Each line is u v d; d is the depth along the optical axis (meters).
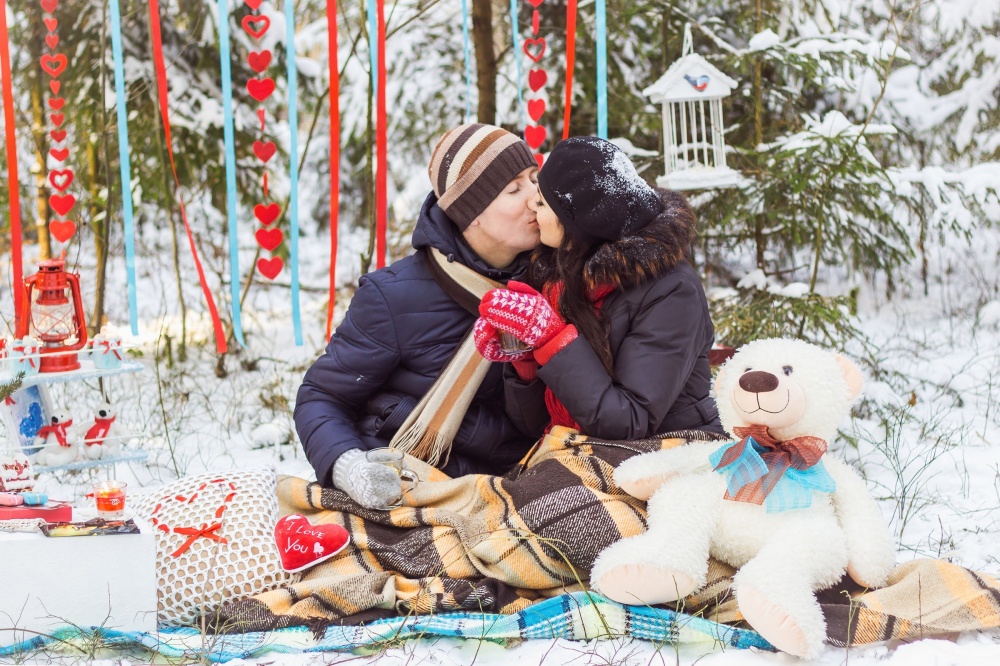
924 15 7.19
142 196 6.16
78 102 5.96
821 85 5.77
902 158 7.04
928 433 4.20
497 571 2.56
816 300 5.20
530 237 2.98
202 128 6.10
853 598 2.38
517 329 2.65
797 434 2.49
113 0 3.66
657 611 2.38
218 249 6.60
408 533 2.76
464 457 3.11
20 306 3.86
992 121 7.15
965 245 7.58
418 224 3.05
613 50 6.28
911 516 3.29
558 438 2.79
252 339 6.69
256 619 2.45
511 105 6.70
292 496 2.99
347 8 7.57
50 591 2.36
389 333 3.03
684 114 4.48
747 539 2.42
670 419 2.91
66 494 3.80
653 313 2.72
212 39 6.07
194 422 4.91
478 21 5.55
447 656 2.33
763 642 2.31
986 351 5.51
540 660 2.29
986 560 2.86
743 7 6.29
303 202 9.59
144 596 2.42
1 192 6.48
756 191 5.71
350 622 2.45
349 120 7.36
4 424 3.21
